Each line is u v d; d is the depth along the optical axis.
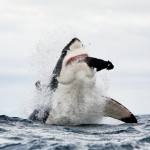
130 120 54.16
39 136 39.97
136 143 35.97
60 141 36.94
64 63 50.94
